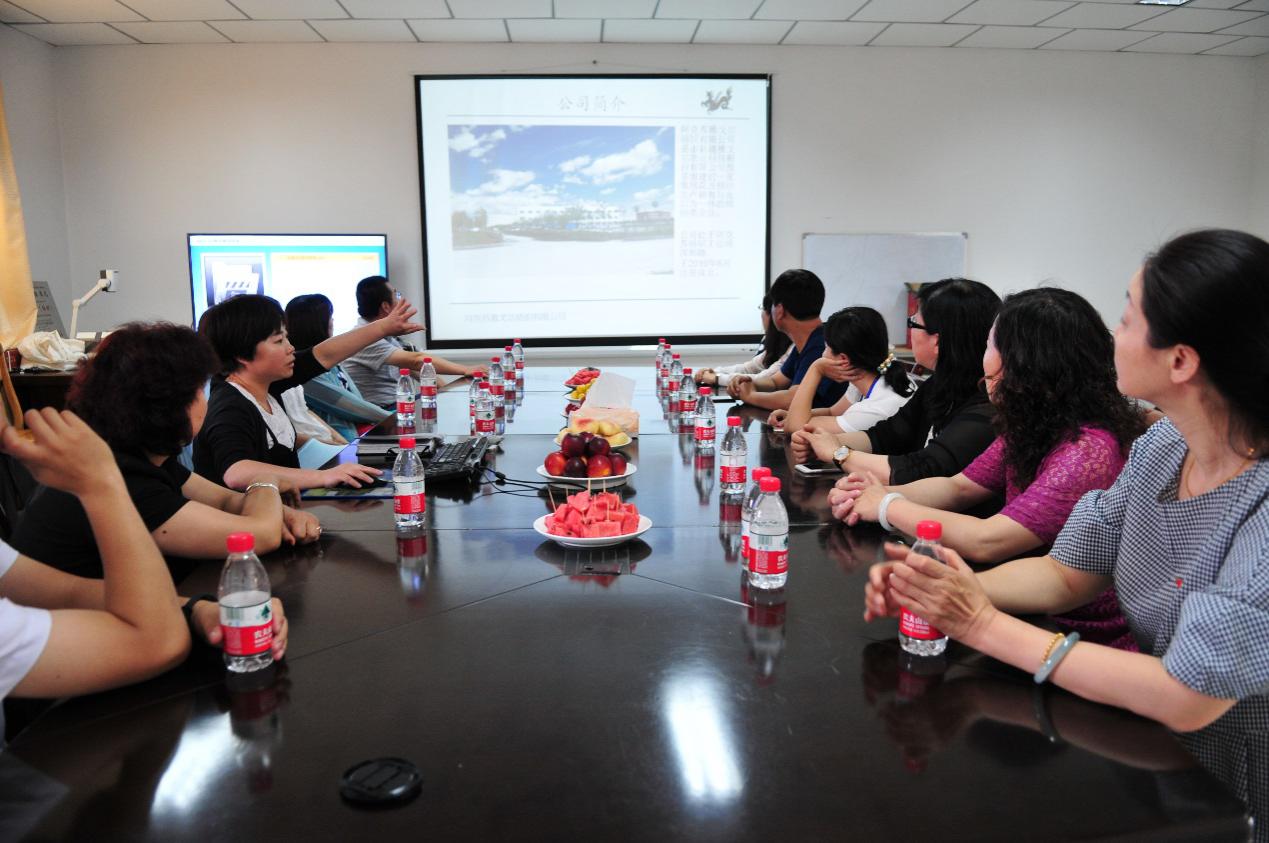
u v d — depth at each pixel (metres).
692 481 2.12
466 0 4.76
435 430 2.95
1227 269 0.88
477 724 0.91
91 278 5.62
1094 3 4.91
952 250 6.04
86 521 1.26
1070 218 6.09
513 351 4.52
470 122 5.67
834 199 5.94
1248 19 5.21
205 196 5.62
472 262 5.80
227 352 2.12
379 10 4.90
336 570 1.44
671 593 1.32
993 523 1.42
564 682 1.01
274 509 1.59
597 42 5.64
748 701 0.96
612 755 0.85
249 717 0.93
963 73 5.87
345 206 5.70
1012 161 5.99
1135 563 1.10
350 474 2.04
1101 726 0.91
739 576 1.40
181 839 0.72
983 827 0.73
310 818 0.75
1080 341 1.42
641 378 4.70
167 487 1.43
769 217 5.91
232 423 2.03
